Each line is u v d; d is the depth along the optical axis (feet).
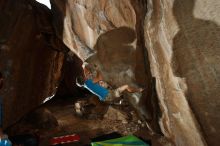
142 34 12.35
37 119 17.24
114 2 13.00
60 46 19.90
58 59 22.20
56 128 16.93
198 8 8.20
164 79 11.10
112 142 12.21
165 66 10.68
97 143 12.13
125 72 12.66
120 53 12.68
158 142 13.34
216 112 8.46
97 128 16.43
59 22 17.17
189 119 9.55
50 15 18.94
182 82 9.35
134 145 11.80
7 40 15.55
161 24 10.06
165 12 9.64
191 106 9.20
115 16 13.24
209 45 8.12
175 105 10.43
